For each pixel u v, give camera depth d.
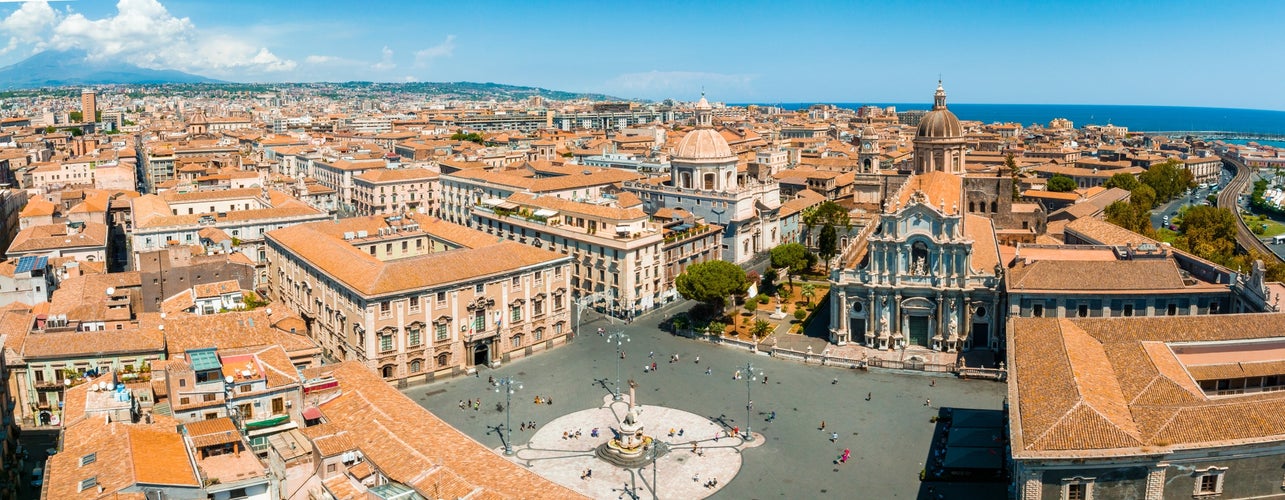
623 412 139.00
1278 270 180.62
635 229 198.75
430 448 100.44
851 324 171.12
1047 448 91.62
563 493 90.62
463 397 146.88
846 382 151.25
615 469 119.50
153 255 173.75
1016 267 163.38
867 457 122.25
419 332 152.88
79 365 131.38
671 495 112.25
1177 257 172.25
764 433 130.62
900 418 135.12
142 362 133.25
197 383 107.06
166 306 157.00
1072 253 175.25
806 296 197.75
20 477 115.50
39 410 131.50
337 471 97.88
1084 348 116.44
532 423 135.00
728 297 186.12
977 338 164.88
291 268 185.12
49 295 174.25
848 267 172.50
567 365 162.75
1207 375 116.38
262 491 90.25
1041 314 155.25
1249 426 92.56
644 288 198.88
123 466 85.50
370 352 148.25
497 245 170.00
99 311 148.62
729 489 113.75
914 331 168.00
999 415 133.62
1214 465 91.25
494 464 97.25
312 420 110.69
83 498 80.44
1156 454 89.56
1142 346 116.88
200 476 88.75
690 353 168.75
